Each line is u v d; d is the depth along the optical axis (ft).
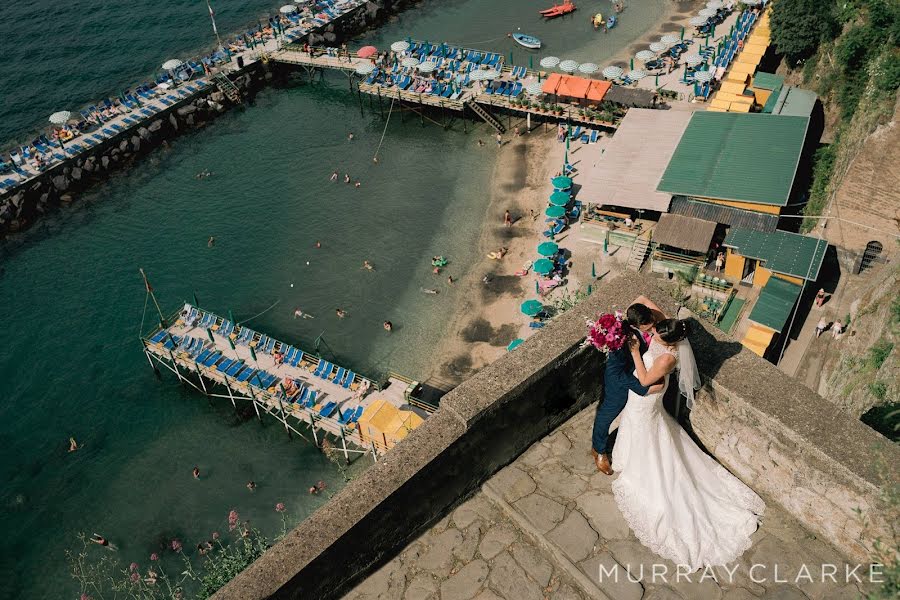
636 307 24.70
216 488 138.31
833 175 155.02
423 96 234.58
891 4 160.86
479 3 306.35
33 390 163.32
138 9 309.63
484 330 163.22
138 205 214.69
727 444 26.27
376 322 169.68
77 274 193.06
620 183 172.45
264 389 149.48
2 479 144.25
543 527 25.50
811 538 24.48
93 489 140.87
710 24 257.96
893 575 21.61
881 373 74.02
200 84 256.93
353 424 140.97
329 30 281.74
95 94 258.16
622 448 26.08
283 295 180.24
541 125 227.81
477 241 187.62
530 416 27.32
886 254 138.00
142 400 158.71
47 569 127.75
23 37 292.20
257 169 225.35
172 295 183.83
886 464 22.16
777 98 192.65
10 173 217.77
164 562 126.11
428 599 24.29
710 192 163.02
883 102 141.08
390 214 201.05
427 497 25.38
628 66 246.06
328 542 22.93
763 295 140.77
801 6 192.75
